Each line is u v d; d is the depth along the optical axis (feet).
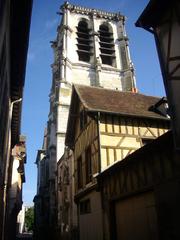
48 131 116.26
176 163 22.39
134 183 29.25
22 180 96.78
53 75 127.65
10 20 25.79
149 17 25.44
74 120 54.54
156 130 44.93
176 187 22.25
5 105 30.60
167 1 23.85
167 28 24.14
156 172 25.13
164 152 24.00
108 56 127.54
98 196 39.09
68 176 66.95
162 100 47.32
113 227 34.12
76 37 126.52
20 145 74.43
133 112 44.96
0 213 35.50
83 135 48.80
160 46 24.80
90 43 128.47
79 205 48.75
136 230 29.14
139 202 28.99
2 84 25.12
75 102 52.95
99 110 42.11
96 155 41.34
